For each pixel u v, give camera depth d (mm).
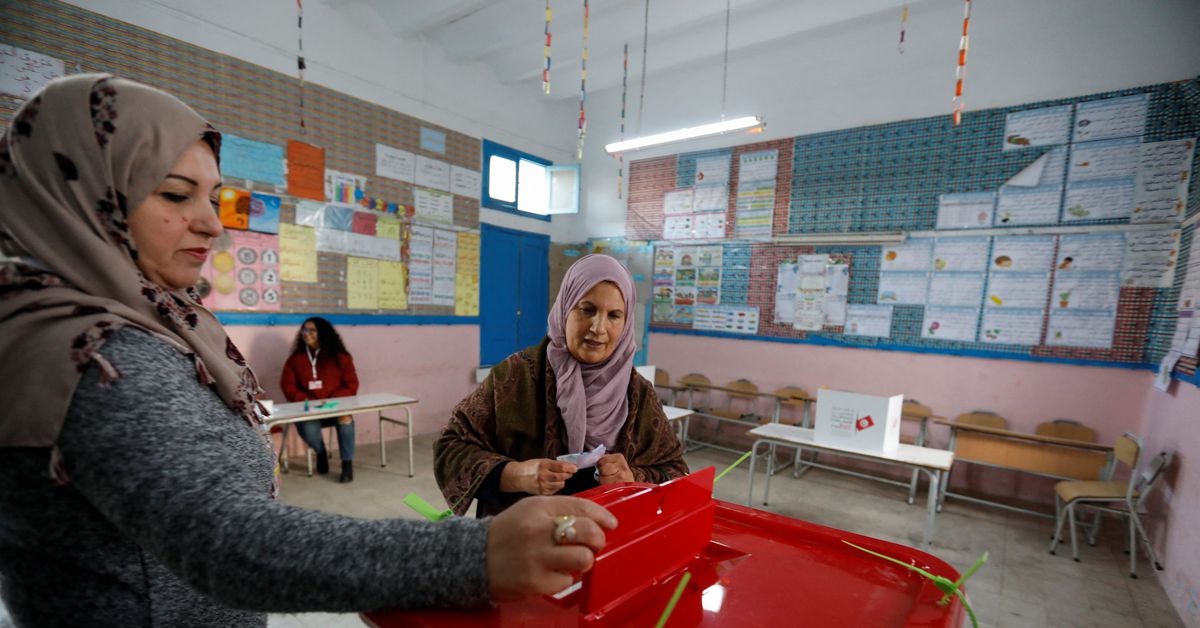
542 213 5754
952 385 3953
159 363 424
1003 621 2248
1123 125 3342
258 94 3547
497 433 1038
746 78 4832
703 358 5184
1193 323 2668
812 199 4539
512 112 5355
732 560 665
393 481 3537
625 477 877
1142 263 3307
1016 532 3193
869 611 550
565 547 386
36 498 410
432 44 4590
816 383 4547
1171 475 2646
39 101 473
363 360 4266
